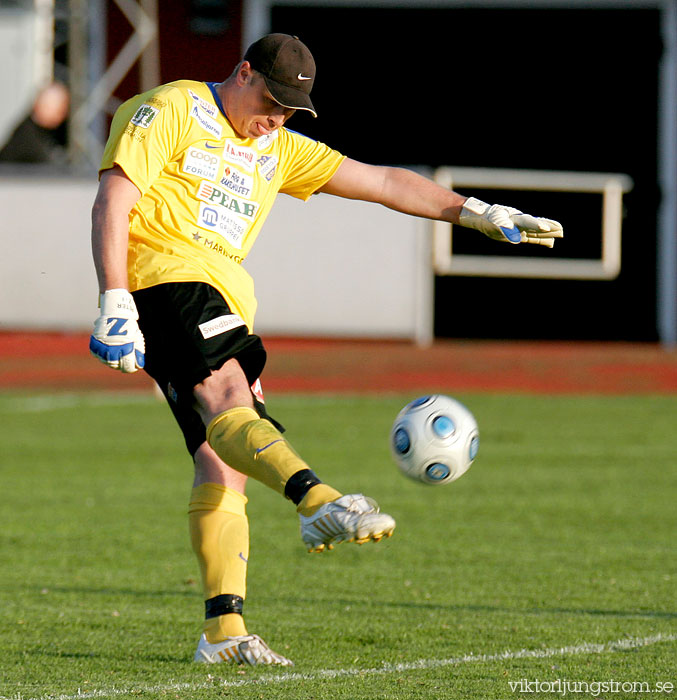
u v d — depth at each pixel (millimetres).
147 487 29219
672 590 18875
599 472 31812
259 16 74625
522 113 80062
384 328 56875
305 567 20750
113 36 72125
